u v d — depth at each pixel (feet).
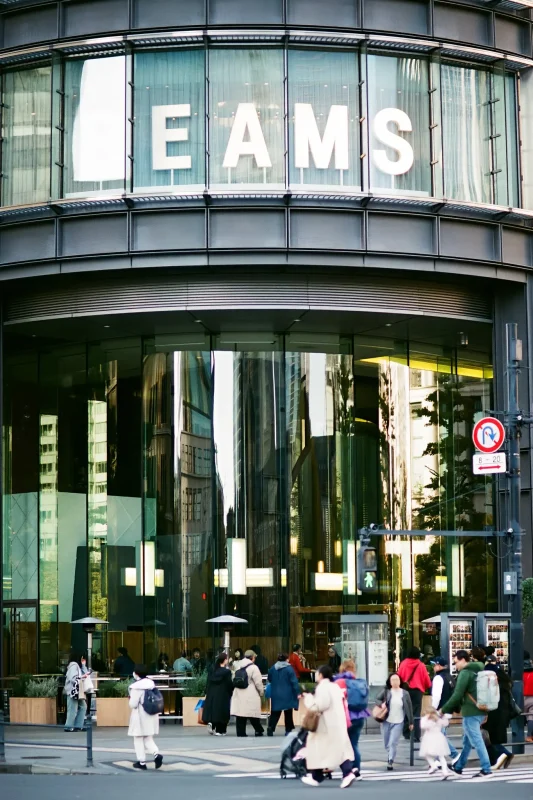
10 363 139.85
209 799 52.24
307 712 60.13
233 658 121.49
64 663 132.67
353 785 61.52
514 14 117.91
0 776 67.36
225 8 110.32
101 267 111.14
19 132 115.14
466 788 59.06
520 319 118.73
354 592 126.93
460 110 115.14
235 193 108.78
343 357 129.39
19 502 137.80
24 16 114.83
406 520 132.77
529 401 116.57
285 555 124.57
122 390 131.95
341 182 110.83
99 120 112.06
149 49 112.06
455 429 137.08
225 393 126.72
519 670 77.71
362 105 111.34
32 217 112.88
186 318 117.60
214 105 110.93
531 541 114.21
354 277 114.01
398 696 71.82
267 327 124.36
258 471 125.70
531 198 117.29
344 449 128.57
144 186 110.93
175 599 124.47
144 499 127.85
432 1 113.29
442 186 112.78
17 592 136.98
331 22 111.04
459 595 134.92
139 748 71.46
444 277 115.44
